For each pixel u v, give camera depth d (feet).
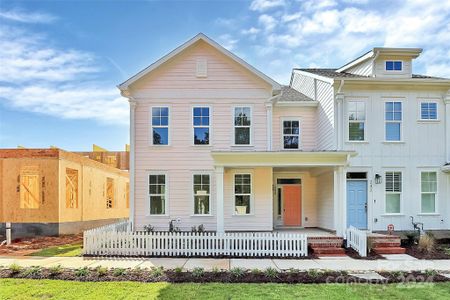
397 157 56.08
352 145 55.42
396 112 56.75
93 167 76.74
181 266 36.06
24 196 68.28
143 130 54.13
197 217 53.42
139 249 42.45
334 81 54.44
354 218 55.52
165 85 54.54
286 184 61.11
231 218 53.47
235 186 54.03
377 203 55.57
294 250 42.34
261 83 54.70
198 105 54.44
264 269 34.30
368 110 56.03
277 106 61.46
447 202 56.34
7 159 60.23
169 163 53.93
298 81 73.72
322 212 57.57
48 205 60.03
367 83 55.47
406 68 57.26
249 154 46.14
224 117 54.49
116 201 93.30
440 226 55.93
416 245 48.11
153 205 53.67
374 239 46.42
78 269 32.89
